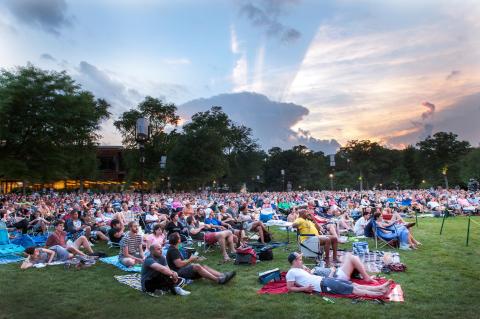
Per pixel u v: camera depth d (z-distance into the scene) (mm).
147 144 76812
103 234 13820
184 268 8016
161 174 75188
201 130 77500
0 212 17750
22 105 39156
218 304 6559
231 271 8578
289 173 127750
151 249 7551
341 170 138000
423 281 7742
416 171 124562
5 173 39656
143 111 80312
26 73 39844
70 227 14094
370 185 129375
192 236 12672
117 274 8930
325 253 9344
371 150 127688
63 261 10195
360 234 13844
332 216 18453
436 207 23484
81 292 7461
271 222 13594
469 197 29562
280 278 7945
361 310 6047
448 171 112750
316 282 6992
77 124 42906
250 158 107875
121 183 88312
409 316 5770
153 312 6266
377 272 8492
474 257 10133
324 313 5949
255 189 127812
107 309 6469
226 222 14914
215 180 86500
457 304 6312
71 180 75812
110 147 97688
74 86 43500
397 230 11680
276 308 6262
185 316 6035
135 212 20406
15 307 6645
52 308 6566
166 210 20969
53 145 42125
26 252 9852
